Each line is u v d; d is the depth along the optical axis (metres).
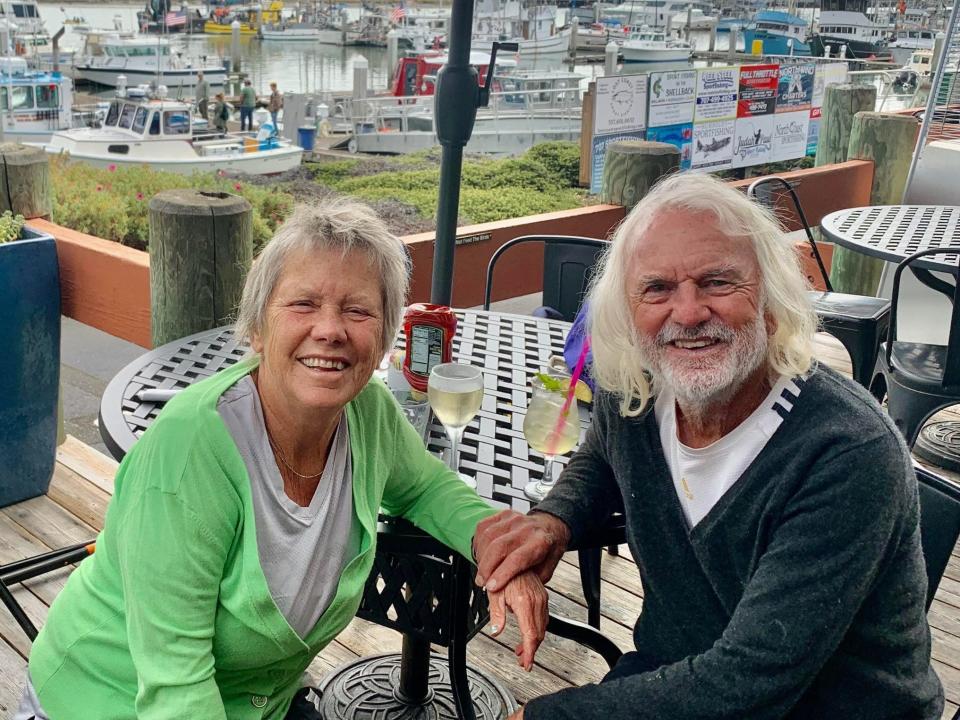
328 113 20.52
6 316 2.92
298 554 1.37
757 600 1.24
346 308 1.34
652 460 1.43
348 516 1.45
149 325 3.26
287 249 1.33
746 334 1.31
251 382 1.38
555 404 1.75
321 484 1.41
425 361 1.97
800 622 1.21
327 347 1.32
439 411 1.76
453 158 2.61
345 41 40.75
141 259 3.26
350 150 19.62
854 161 6.52
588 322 1.66
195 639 1.28
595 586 2.36
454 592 1.66
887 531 1.22
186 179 10.44
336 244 1.33
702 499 1.36
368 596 1.76
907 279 4.86
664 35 25.33
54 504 3.16
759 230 1.33
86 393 4.85
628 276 1.38
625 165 4.77
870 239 3.65
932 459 3.65
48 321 3.04
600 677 2.41
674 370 1.33
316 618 1.43
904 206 4.35
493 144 18.33
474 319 2.70
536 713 1.30
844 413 1.26
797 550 1.23
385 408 1.57
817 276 5.51
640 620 1.54
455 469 1.80
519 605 1.47
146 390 1.95
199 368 2.13
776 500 1.27
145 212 8.69
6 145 3.61
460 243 4.13
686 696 1.25
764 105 9.30
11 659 2.38
